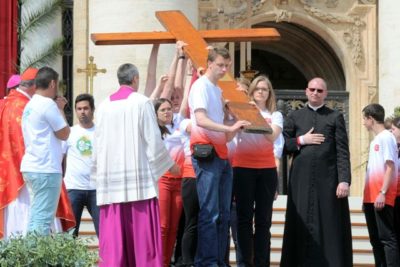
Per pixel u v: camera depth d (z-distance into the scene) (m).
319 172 16.66
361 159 32.12
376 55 32.62
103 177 14.78
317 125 16.73
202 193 14.87
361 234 21.55
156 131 14.75
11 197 15.95
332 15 32.62
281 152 16.88
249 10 31.66
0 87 28.45
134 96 14.81
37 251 13.01
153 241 14.66
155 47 16.69
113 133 14.77
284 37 35.38
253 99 16.11
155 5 27.89
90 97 17.86
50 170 15.35
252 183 15.86
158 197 15.55
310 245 16.66
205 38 16.23
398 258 17.77
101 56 28.39
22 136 16.06
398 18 31.08
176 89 16.41
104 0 28.17
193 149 14.86
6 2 28.62
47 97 15.52
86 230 20.98
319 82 16.77
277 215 22.06
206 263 14.86
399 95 30.94
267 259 16.03
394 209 18.25
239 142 15.90
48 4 29.03
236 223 16.33
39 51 29.28
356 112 32.44
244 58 29.34
